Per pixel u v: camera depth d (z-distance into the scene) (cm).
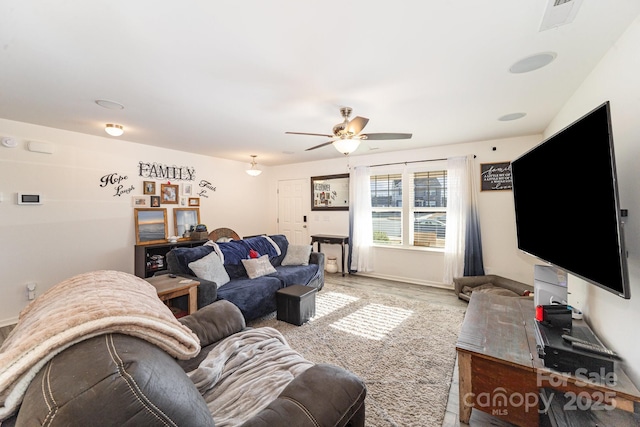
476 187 409
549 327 167
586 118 135
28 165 327
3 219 311
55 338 63
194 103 260
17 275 320
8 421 63
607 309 171
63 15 139
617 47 163
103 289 96
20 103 260
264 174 659
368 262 504
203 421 75
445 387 194
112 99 251
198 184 516
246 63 188
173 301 276
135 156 426
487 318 197
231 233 548
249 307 296
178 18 142
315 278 411
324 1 131
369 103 260
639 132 141
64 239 355
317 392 103
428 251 455
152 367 66
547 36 159
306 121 315
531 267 379
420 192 468
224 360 141
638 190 141
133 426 58
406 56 180
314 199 595
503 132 362
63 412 53
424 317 319
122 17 141
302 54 178
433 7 136
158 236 450
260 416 90
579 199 146
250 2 131
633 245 145
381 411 171
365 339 264
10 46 166
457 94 241
